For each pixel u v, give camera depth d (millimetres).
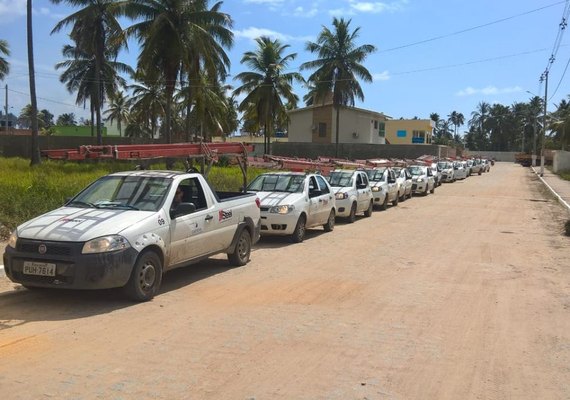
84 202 8055
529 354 5652
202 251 8578
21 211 12508
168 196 7941
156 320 6402
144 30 34188
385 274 9633
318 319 6676
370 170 23438
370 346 5734
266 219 12805
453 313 7184
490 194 32344
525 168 75750
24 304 6949
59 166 28703
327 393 4500
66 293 7512
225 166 30234
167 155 10039
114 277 6711
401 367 5164
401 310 7246
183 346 5535
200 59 35250
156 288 7426
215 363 5098
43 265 6609
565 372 5164
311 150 60281
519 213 21844
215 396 4371
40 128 108625
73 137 49500
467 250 12602
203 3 34812
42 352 5266
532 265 10891
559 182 42969
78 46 42250
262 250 11922
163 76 35500
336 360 5285
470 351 5691
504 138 132500
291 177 14203
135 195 7969
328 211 15039
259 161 16078
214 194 9125
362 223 17656
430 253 12047
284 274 9367
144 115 59594
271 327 6285
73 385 4500
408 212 21672
